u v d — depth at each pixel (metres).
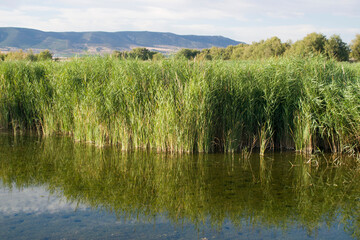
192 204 4.86
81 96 9.32
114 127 9.01
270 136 8.32
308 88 8.18
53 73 10.49
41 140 9.39
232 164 7.20
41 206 4.68
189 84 7.97
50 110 10.12
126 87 8.58
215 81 8.30
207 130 8.15
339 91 8.17
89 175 6.26
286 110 8.41
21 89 10.83
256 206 4.82
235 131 8.37
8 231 3.86
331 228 4.12
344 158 7.75
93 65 9.97
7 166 6.75
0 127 11.32
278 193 5.39
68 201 4.90
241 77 8.71
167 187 5.63
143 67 8.98
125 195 5.21
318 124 8.16
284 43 43.16
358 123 7.72
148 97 8.69
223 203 4.92
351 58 51.25
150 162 7.29
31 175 6.18
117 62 9.98
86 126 9.26
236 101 8.43
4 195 5.10
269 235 3.90
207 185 5.75
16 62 12.12
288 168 6.91
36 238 3.70
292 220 4.35
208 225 4.16
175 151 8.26
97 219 4.28
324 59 9.20
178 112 8.20
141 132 8.62
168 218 4.36
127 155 7.89
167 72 8.78
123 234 3.86
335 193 5.41
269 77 8.61
